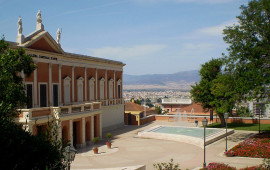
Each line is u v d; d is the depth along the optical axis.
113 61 52.91
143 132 43.25
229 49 36.53
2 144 9.90
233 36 35.84
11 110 18.14
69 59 40.00
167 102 88.50
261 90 34.19
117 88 55.50
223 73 38.12
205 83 49.66
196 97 50.50
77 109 34.59
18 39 31.47
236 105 40.84
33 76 32.91
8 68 18.45
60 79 38.00
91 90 46.00
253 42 35.41
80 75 42.91
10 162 9.95
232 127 49.69
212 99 49.50
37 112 27.75
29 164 10.55
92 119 38.06
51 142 12.32
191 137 38.03
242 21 35.72
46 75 35.25
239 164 25.36
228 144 35.47
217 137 38.44
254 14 34.91
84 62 43.84
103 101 49.53
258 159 27.17
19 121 25.95
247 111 63.59
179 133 42.22
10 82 18.30
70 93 40.38
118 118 55.00
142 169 21.39
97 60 47.06
